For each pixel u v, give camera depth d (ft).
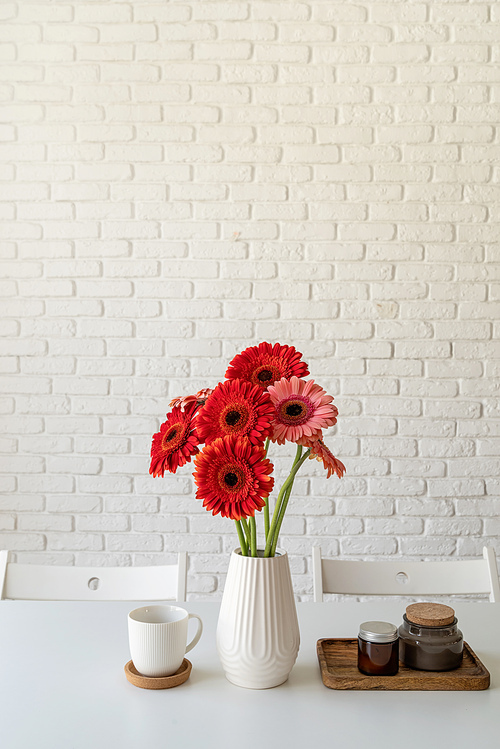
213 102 7.55
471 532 7.68
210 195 7.59
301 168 7.56
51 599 5.11
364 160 7.55
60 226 7.64
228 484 3.23
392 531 7.68
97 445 7.72
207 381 7.68
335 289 7.62
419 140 7.54
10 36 7.55
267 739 3.05
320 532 7.69
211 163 7.58
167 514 7.71
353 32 7.49
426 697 3.44
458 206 7.57
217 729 3.13
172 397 7.69
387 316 7.63
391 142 7.54
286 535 7.70
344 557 7.69
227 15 7.48
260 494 3.18
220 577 7.69
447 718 3.24
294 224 7.59
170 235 7.63
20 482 7.73
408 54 7.49
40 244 7.66
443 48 7.48
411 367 7.64
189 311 7.65
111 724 3.17
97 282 7.66
